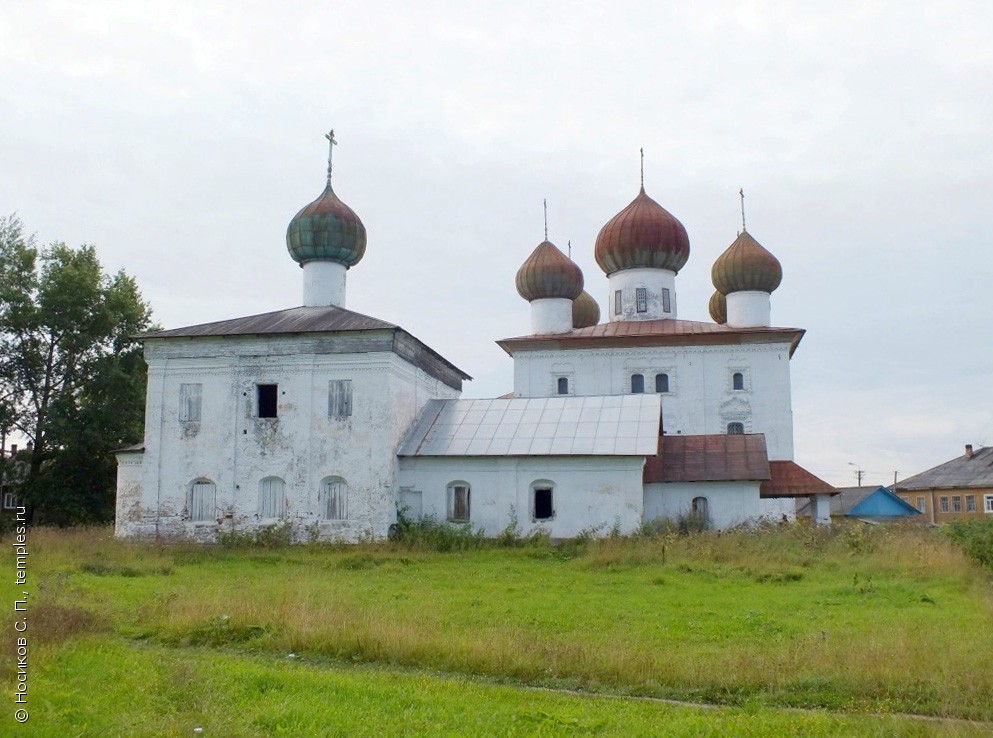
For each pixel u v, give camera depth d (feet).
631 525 114.01
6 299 155.63
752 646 46.09
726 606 61.36
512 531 113.29
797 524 108.06
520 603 62.44
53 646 42.45
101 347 164.14
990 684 36.99
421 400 131.13
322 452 117.39
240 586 69.97
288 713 32.94
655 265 163.63
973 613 56.65
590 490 115.96
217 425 120.67
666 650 44.93
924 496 266.16
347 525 115.24
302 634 46.73
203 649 47.06
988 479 252.62
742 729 32.09
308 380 119.34
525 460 117.70
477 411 129.39
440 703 35.04
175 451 121.19
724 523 117.70
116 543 98.37
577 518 115.65
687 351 151.74
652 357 152.66
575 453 116.06
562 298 163.94
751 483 117.80
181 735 30.50
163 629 50.19
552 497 117.29
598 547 98.17
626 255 163.32
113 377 157.79
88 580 74.08
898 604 61.98
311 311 130.41
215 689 36.04
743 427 148.56
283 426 118.93
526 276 164.25
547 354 156.25
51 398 160.66
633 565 86.79
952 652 41.19
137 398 164.04
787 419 148.05
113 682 37.09
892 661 39.88
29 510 159.02
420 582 75.97
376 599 63.93
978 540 82.79
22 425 159.33
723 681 39.04
